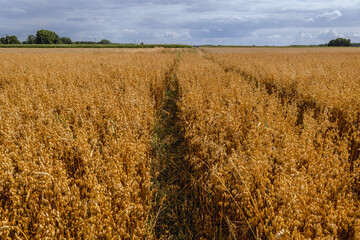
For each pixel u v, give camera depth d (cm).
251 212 214
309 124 363
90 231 184
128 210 207
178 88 842
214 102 491
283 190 209
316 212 199
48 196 214
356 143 336
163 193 320
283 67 1088
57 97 517
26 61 1370
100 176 261
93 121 421
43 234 176
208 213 267
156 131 497
